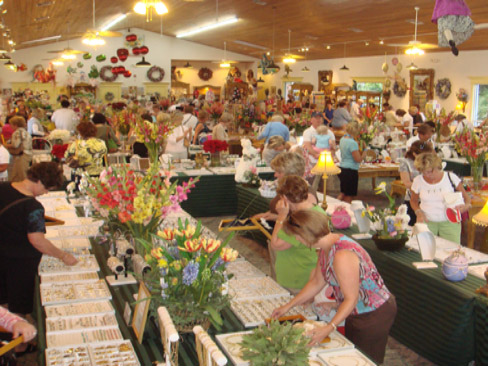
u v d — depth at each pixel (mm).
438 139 9922
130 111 9188
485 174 8664
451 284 3334
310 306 2852
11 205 3219
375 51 17938
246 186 6512
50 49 22375
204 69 27547
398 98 17906
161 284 2312
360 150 8938
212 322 2371
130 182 2926
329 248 2494
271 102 18750
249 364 2115
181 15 17109
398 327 3793
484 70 14703
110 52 23016
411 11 10953
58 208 4926
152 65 23750
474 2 9336
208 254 2338
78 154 5289
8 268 3334
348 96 19062
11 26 14062
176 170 7645
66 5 12391
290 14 13789
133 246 3221
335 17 13047
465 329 3238
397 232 3924
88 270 3344
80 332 2506
